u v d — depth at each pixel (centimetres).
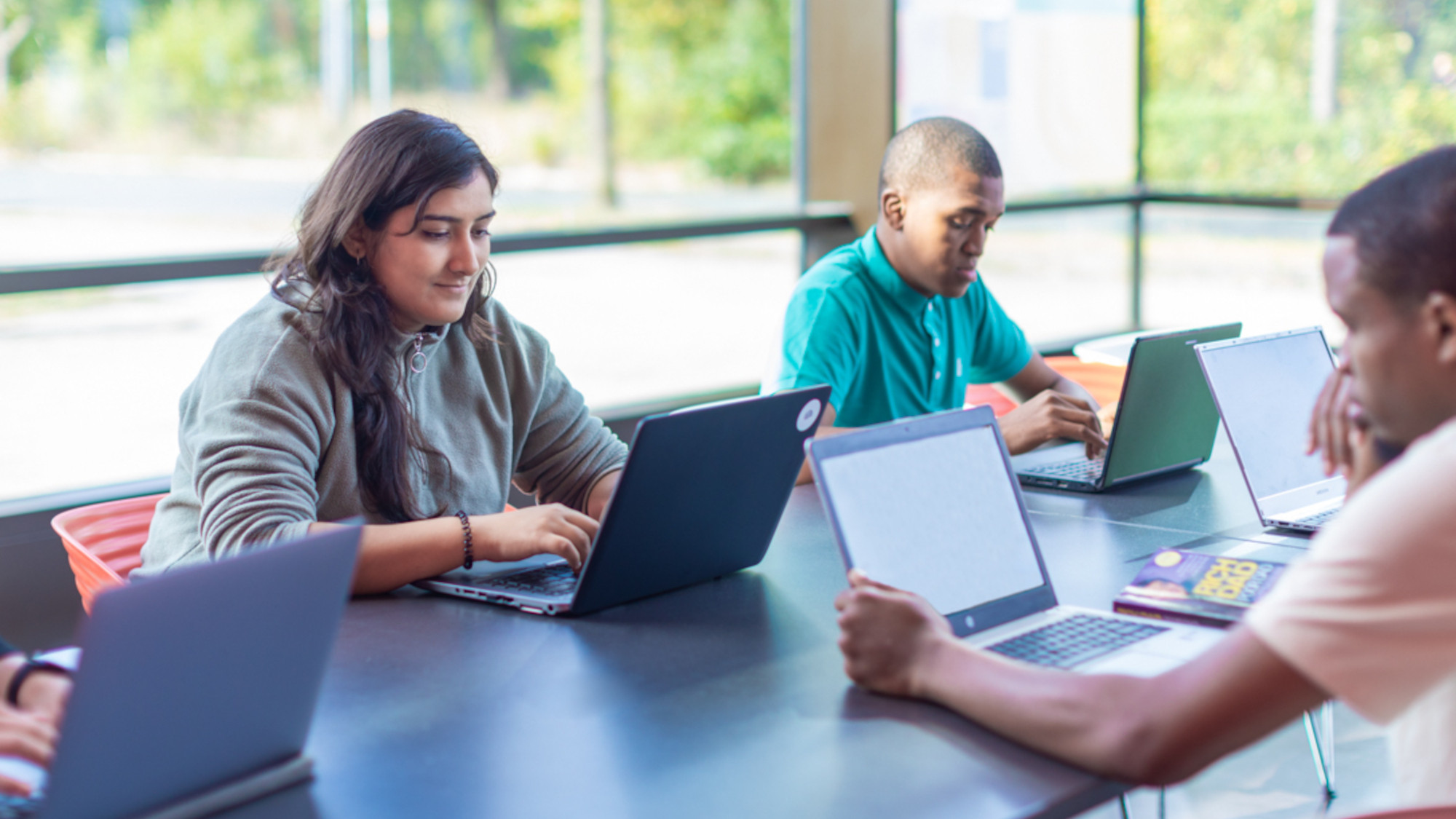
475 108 1285
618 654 125
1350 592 81
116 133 830
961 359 255
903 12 415
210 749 89
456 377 182
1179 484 203
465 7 1255
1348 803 222
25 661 111
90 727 79
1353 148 525
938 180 222
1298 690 83
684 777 96
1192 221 507
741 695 113
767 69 1384
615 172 1377
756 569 156
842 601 115
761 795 93
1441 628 79
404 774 98
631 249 504
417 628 134
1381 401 92
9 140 757
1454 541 78
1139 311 530
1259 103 531
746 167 1393
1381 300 89
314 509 155
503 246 347
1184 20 518
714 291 488
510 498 336
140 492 289
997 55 457
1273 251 488
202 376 166
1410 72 511
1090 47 493
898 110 417
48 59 777
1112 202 507
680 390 423
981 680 105
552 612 138
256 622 88
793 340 228
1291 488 177
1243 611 126
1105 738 93
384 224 162
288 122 1020
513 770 98
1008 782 95
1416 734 99
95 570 175
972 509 132
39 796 91
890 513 124
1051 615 132
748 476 144
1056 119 488
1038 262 498
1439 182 87
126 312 320
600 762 99
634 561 138
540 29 1338
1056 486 201
